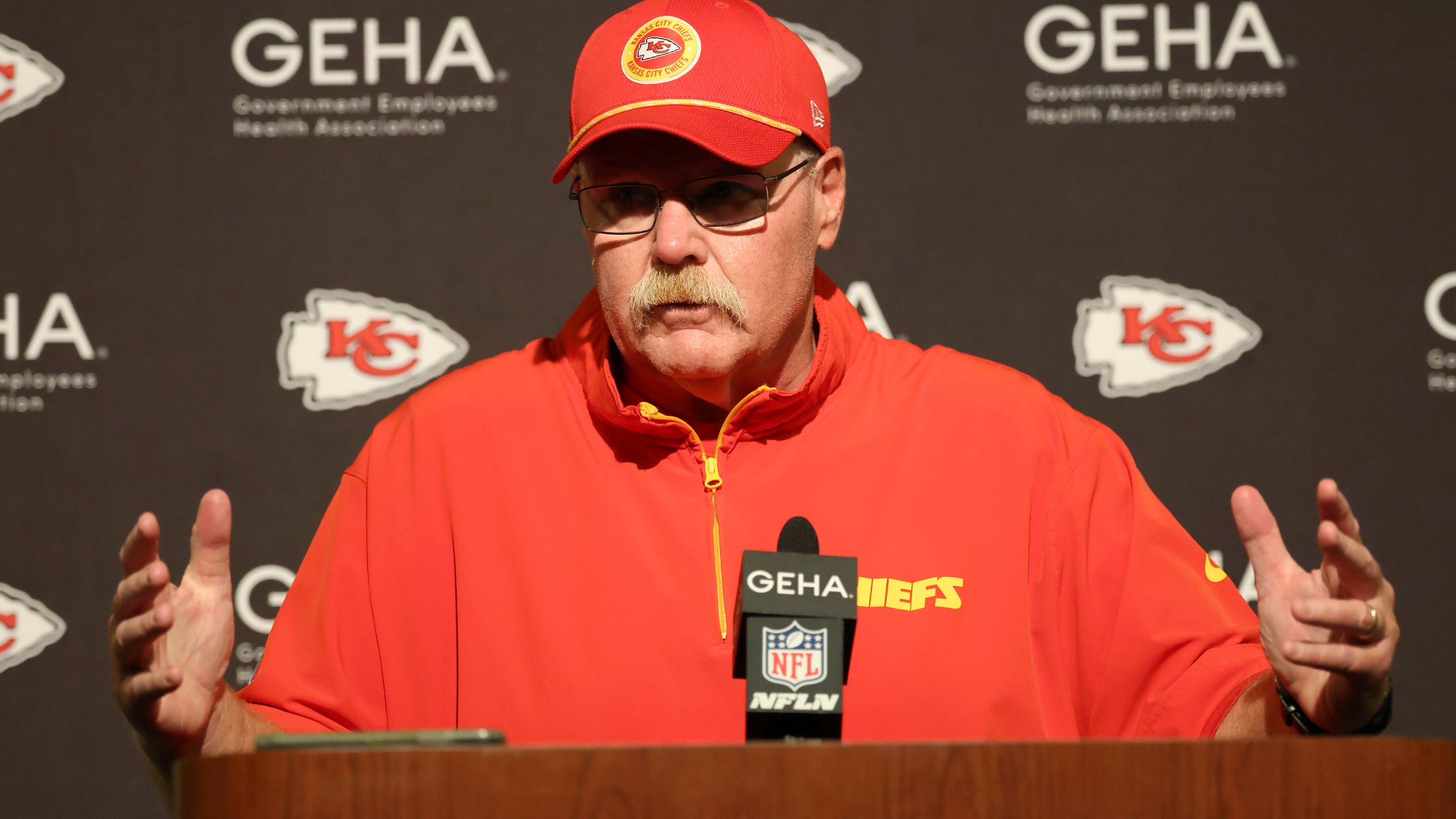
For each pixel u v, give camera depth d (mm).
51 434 6062
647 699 3619
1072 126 6160
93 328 6113
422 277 6203
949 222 6156
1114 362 6047
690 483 3893
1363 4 6070
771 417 3904
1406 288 5953
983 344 6098
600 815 2084
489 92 6281
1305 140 6055
